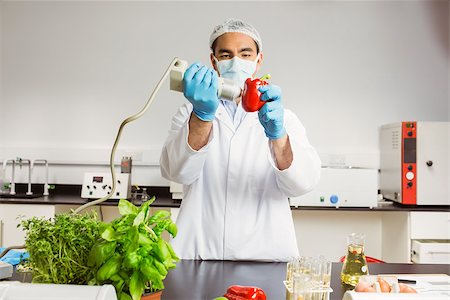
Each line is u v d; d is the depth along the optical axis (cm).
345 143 312
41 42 318
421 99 314
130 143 313
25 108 319
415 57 314
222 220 137
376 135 313
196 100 98
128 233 64
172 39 315
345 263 103
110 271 62
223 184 141
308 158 130
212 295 89
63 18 317
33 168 315
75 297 53
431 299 55
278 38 313
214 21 314
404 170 259
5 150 313
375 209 256
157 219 70
